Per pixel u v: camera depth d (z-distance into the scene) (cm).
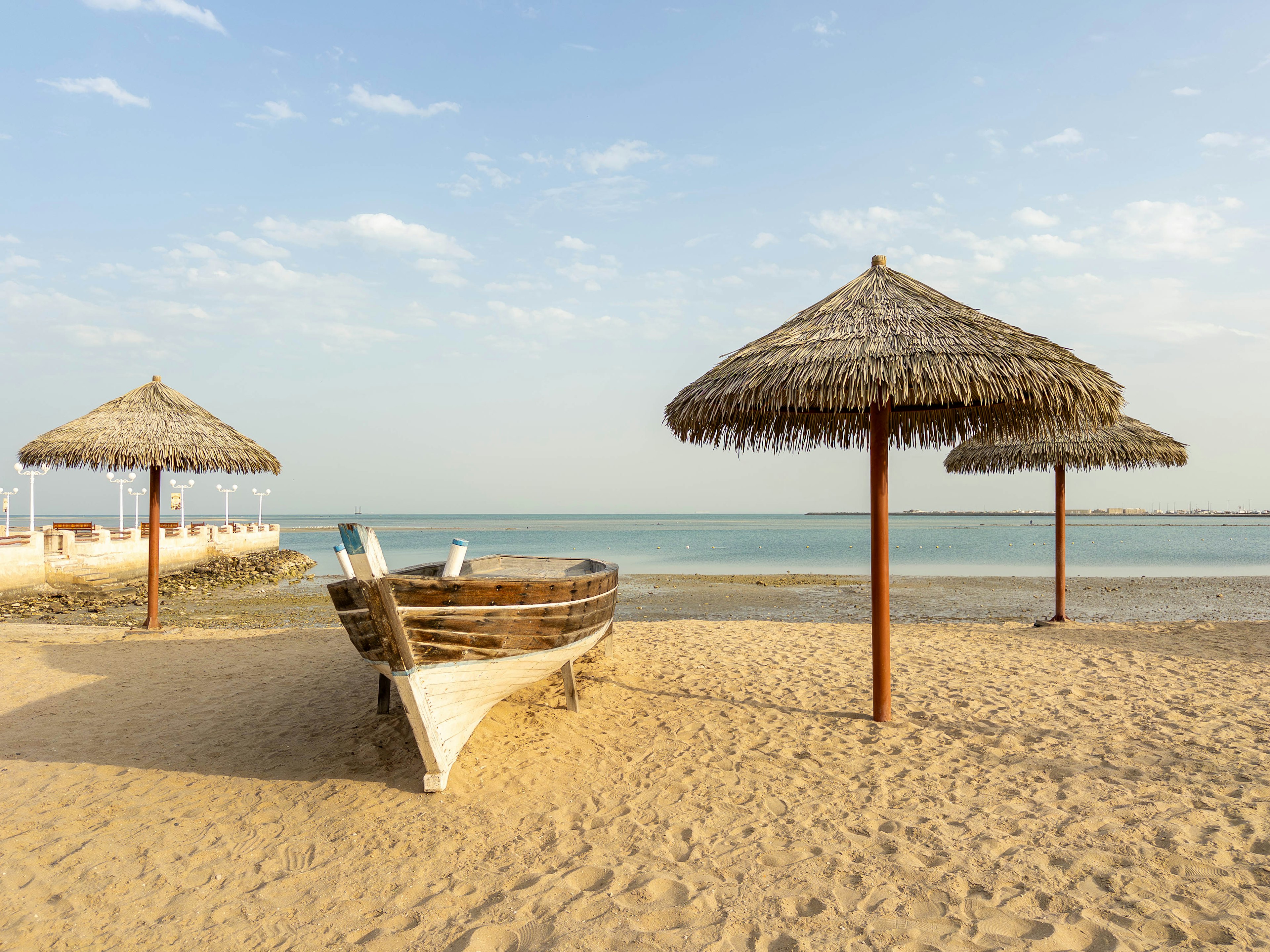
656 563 3431
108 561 2317
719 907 331
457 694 489
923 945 298
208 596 2081
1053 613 1673
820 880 352
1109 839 386
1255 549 4384
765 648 964
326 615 1678
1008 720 607
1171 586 2183
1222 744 532
